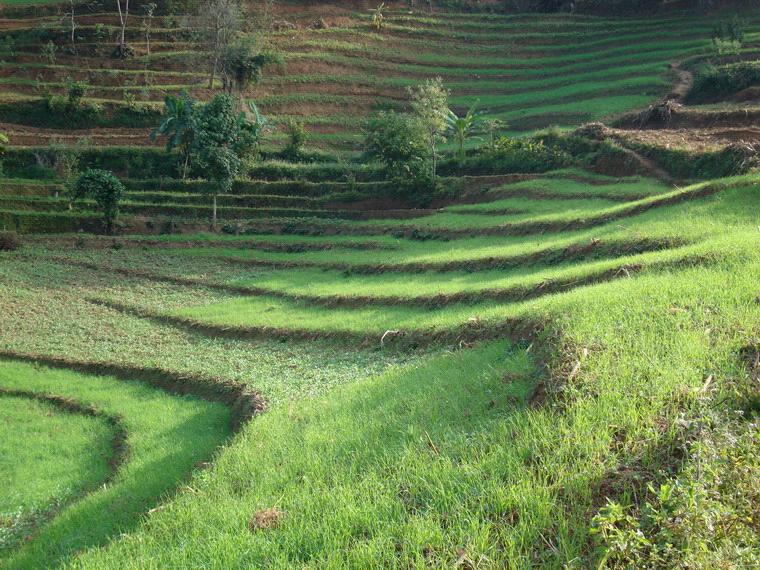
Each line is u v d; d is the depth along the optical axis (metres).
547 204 33.97
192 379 18.58
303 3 84.88
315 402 13.61
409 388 12.16
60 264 36.91
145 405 17.61
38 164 52.47
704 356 8.80
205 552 7.32
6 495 13.41
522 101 62.62
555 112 54.94
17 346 23.83
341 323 20.50
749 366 8.44
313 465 9.33
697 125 40.16
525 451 7.51
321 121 63.84
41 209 46.16
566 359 9.51
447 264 25.88
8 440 16.28
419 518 6.79
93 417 17.52
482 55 77.56
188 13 77.00
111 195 42.69
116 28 72.12
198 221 44.44
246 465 10.43
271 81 68.50
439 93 46.03
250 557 6.95
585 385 8.54
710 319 10.10
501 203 36.88
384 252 33.25
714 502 5.48
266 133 60.84
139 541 8.45
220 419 15.70
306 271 32.53
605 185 34.81
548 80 67.75
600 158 37.66
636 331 10.20
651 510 5.81
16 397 19.41
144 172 52.97
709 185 22.89
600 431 7.34
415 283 24.41
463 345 15.18
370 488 7.88
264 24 75.69
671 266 14.98
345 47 75.94
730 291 11.31
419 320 18.56
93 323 26.48
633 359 9.05
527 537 6.11
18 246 39.97
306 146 59.28
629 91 55.81
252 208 46.47
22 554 10.76
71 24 72.06
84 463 14.77
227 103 44.44
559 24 80.31
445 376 12.23
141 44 71.81
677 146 33.91
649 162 34.50
